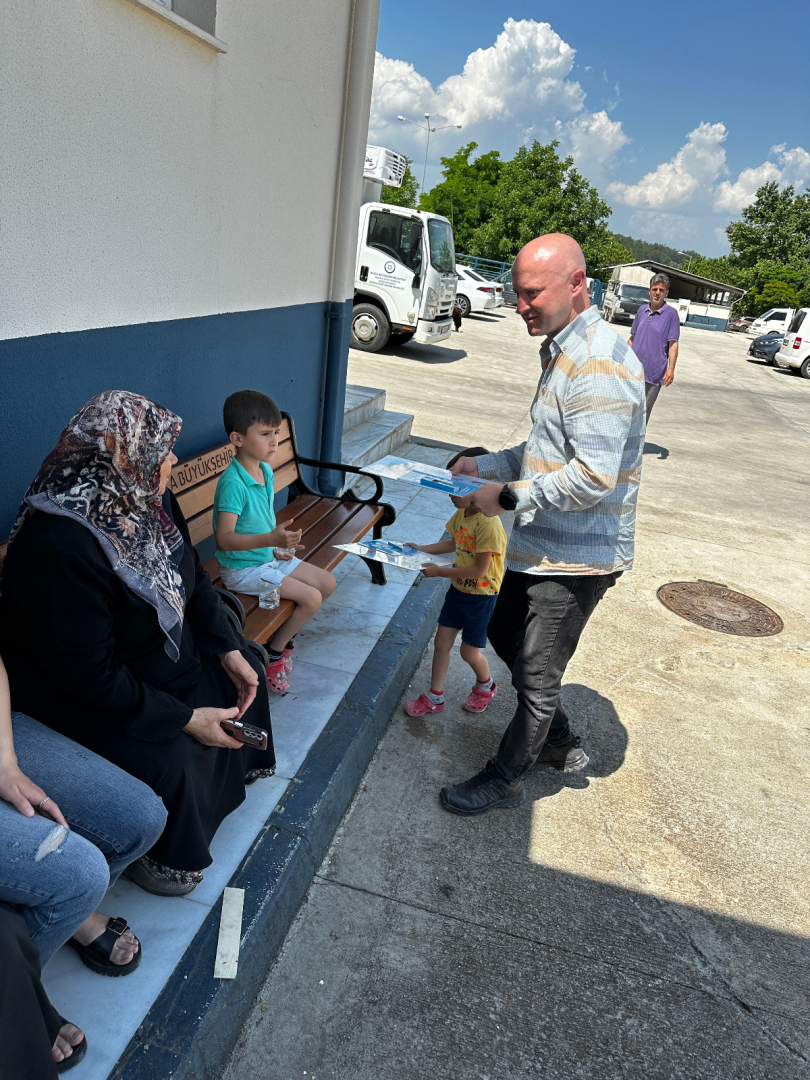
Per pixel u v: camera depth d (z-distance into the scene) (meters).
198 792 1.96
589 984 2.18
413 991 2.08
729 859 2.77
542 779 3.06
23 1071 1.34
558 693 2.67
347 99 4.12
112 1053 1.61
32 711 1.85
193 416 3.29
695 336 32.41
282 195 3.68
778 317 34.00
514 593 2.68
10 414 2.19
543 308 2.25
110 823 1.70
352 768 2.78
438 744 3.17
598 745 3.35
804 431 12.20
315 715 2.92
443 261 12.38
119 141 2.40
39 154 2.08
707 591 5.18
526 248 2.25
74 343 2.41
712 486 7.96
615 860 2.68
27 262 2.13
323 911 2.29
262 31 3.16
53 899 1.51
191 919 1.97
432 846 2.62
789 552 6.18
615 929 2.39
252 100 3.19
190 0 2.71
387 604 3.94
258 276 3.62
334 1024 1.95
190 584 2.10
